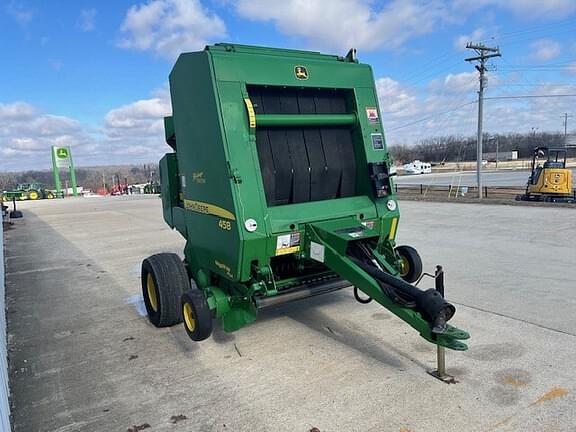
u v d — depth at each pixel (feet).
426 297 10.39
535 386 11.28
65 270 28.53
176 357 14.21
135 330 16.94
